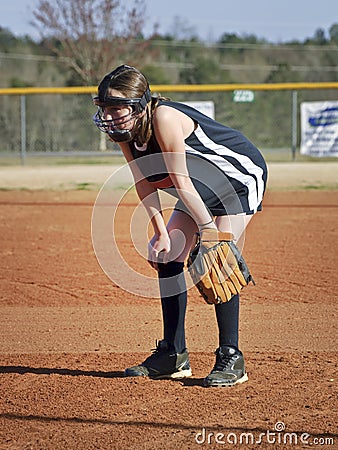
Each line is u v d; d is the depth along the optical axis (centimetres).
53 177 4406
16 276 1953
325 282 1830
